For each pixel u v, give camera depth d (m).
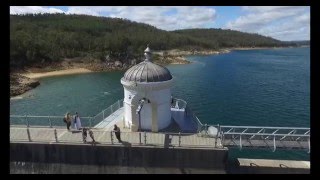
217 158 25.48
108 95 73.25
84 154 26.38
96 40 145.62
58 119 46.59
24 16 193.62
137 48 149.38
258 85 81.56
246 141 28.16
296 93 70.88
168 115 30.14
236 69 119.00
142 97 28.23
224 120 50.94
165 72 29.17
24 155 26.94
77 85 87.50
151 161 25.95
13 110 60.34
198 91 73.88
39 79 99.12
